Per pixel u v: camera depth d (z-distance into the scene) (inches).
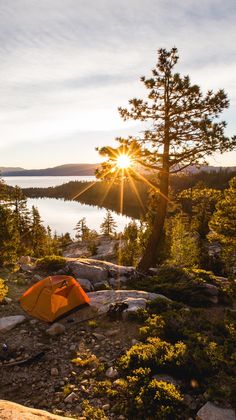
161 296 514.0
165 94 711.7
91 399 274.2
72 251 2488.9
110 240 2600.9
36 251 2042.3
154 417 242.1
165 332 372.8
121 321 416.8
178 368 294.0
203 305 530.3
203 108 703.1
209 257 930.7
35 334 390.3
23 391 290.0
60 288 434.3
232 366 295.3
